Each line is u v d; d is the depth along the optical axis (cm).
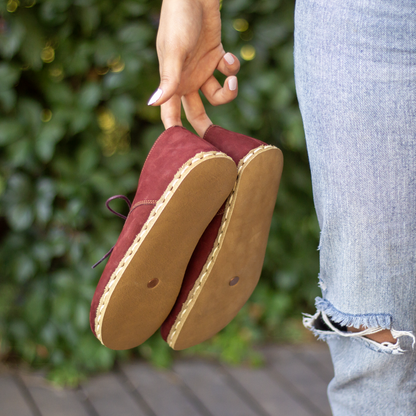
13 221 227
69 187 227
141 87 234
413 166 137
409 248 138
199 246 143
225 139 144
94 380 238
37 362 246
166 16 144
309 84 141
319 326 146
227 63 149
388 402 143
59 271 245
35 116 226
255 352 265
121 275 138
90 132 237
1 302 242
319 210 143
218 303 147
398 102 137
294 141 256
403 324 140
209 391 234
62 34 221
